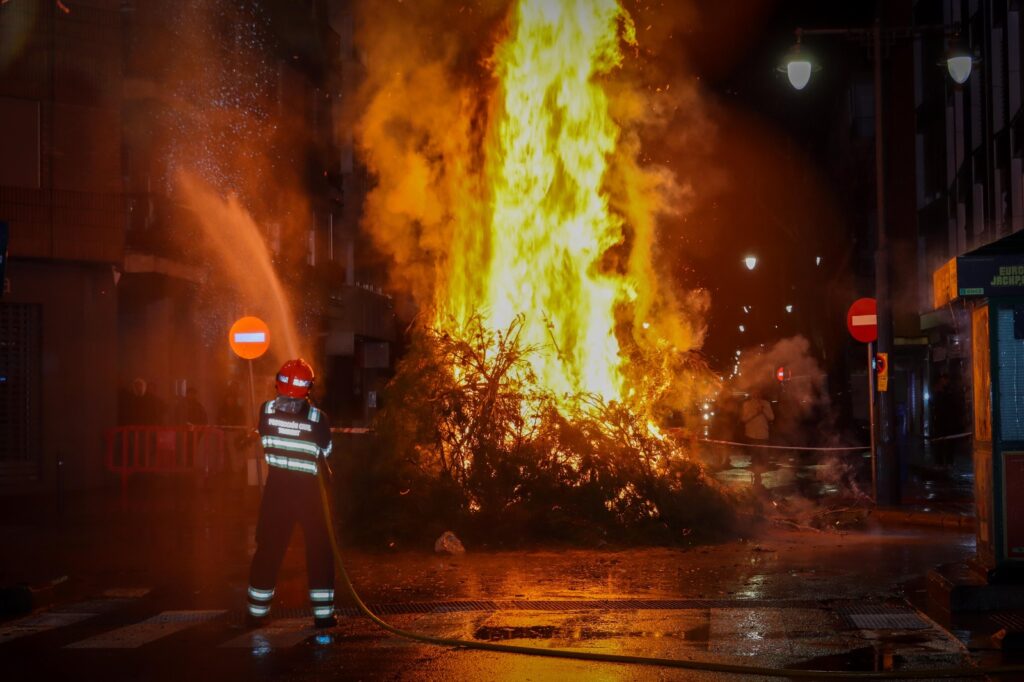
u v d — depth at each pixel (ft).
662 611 32.07
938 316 113.60
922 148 142.92
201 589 37.17
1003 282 30.04
